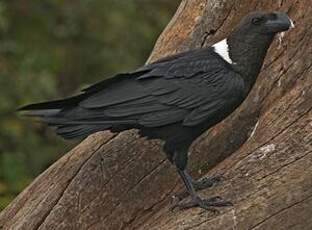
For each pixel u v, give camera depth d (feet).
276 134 35.94
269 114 37.06
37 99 69.26
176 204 34.91
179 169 35.14
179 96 34.09
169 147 34.96
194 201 34.22
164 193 37.40
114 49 77.92
